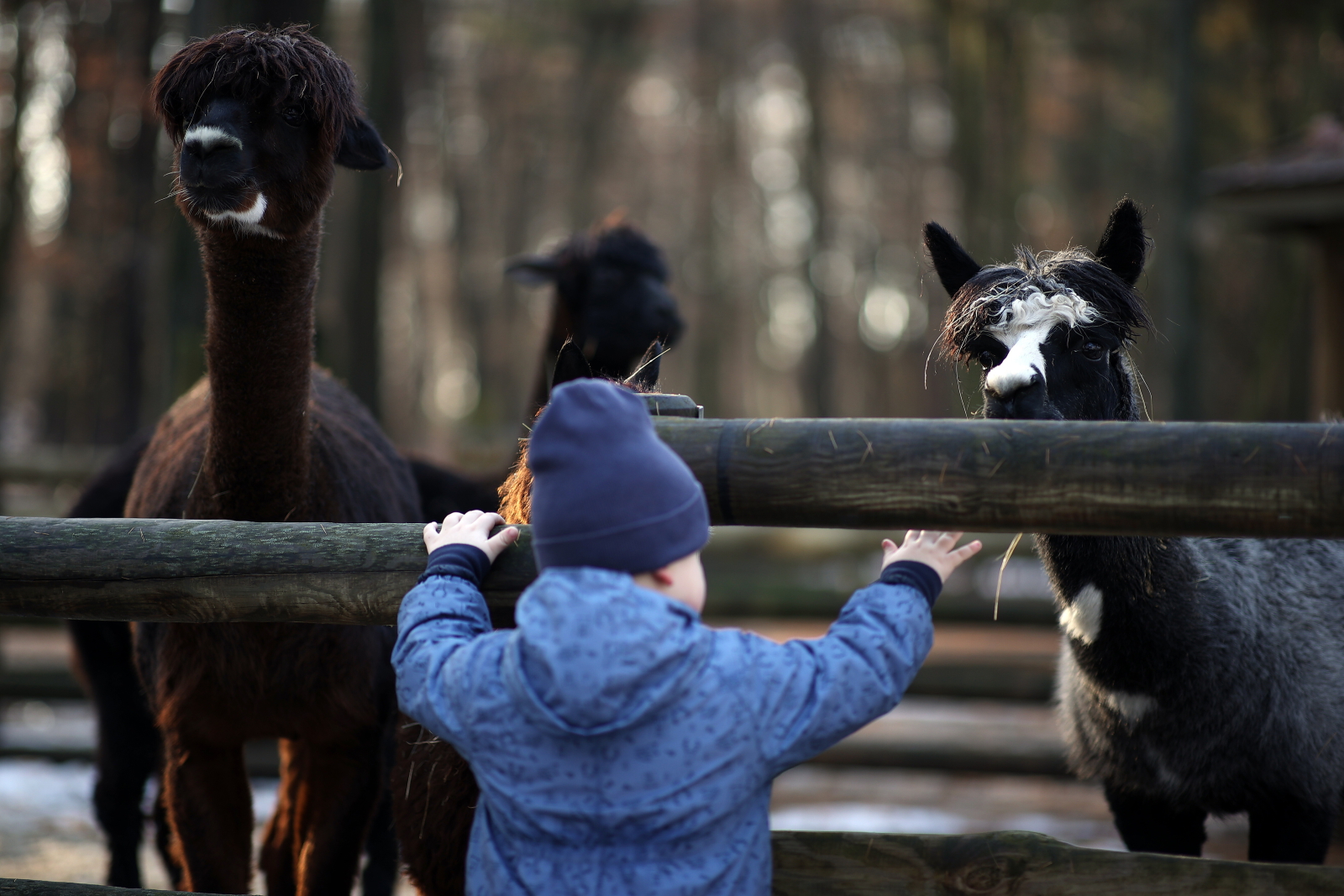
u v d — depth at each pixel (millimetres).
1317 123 7914
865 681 2025
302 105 3188
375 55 10664
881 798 7277
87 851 5461
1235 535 2152
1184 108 15867
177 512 3668
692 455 2312
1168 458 2131
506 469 5551
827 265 36156
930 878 2459
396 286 36469
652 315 6105
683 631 1927
